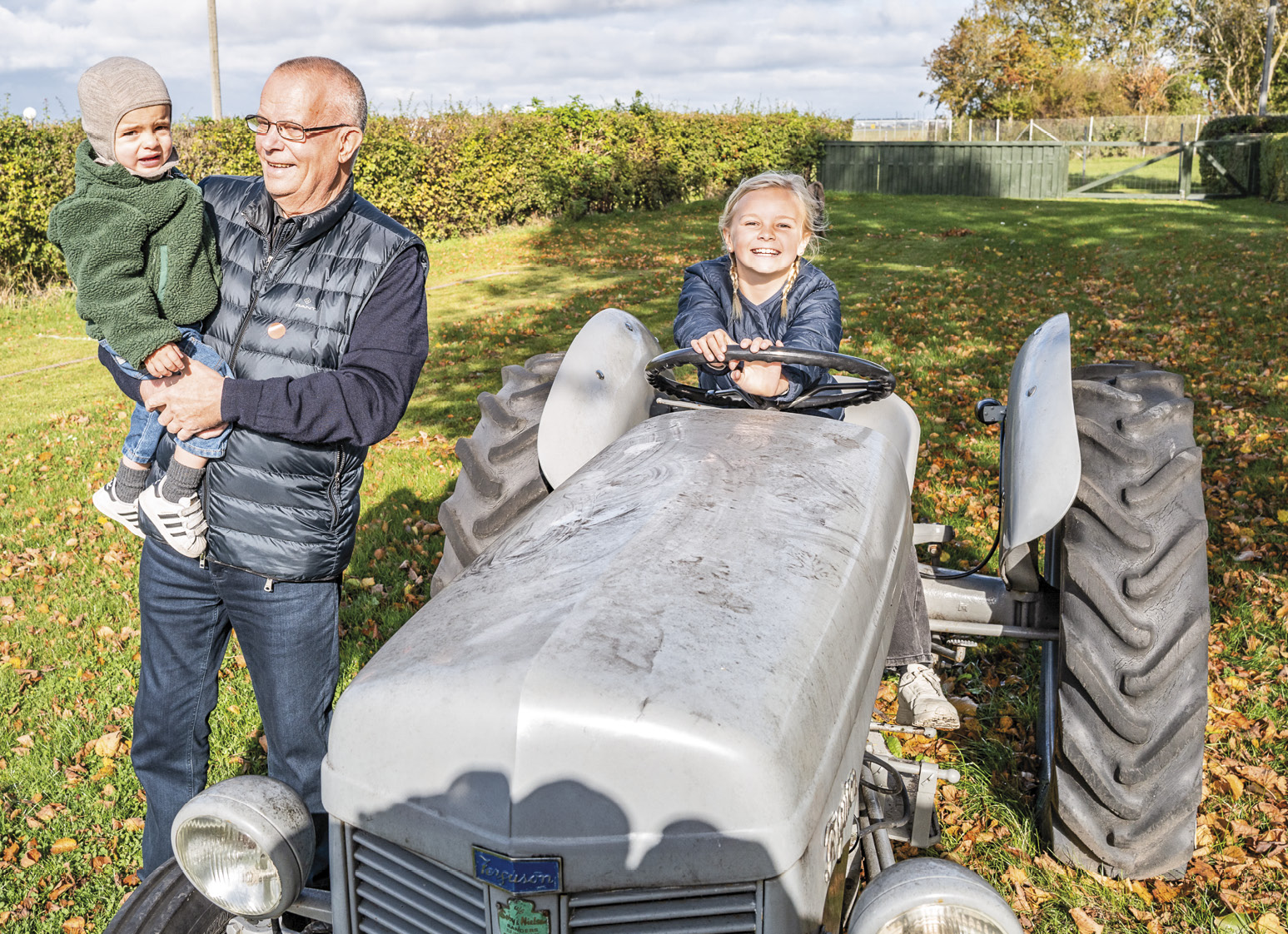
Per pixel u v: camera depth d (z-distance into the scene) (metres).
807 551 1.70
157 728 2.47
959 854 2.78
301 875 1.75
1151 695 2.48
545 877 1.35
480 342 10.35
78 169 2.09
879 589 1.82
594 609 1.48
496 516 2.71
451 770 1.38
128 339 2.05
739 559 1.64
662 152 22.44
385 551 5.09
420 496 5.89
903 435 2.68
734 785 1.33
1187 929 2.51
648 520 1.75
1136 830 2.52
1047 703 2.95
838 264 14.65
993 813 2.93
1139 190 25.47
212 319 2.28
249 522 2.23
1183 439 2.66
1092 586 2.51
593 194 21.05
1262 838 2.83
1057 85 48.62
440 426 7.42
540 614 1.50
